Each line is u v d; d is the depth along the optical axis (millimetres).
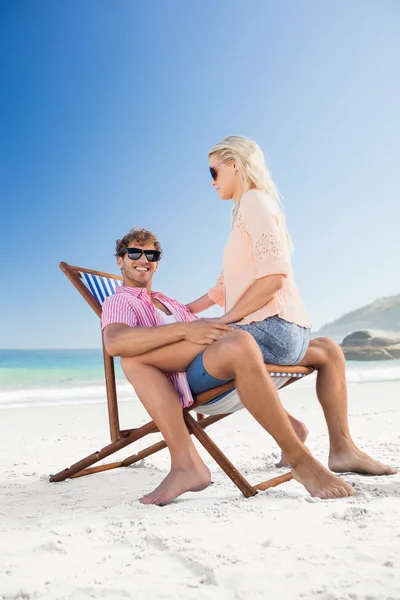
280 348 2520
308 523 1943
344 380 2824
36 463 3832
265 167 2770
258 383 2297
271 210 2570
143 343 2438
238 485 2408
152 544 1799
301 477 2371
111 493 2707
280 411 2322
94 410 7902
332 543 1722
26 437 5262
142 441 4723
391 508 2096
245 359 2293
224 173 2779
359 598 1337
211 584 1463
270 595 1376
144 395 2457
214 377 2398
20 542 1883
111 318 2631
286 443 2342
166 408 2432
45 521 2168
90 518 2176
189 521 2039
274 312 2506
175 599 1375
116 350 2482
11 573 1579
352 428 4828
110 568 1599
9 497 2709
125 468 3395
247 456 3736
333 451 2781
